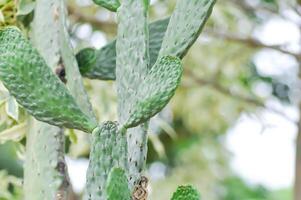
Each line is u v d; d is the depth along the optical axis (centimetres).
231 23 522
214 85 512
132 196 177
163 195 666
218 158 725
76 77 196
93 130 175
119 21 187
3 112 241
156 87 170
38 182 208
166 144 727
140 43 182
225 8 488
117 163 171
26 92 176
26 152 215
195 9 183
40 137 209
